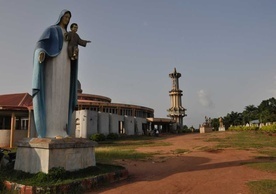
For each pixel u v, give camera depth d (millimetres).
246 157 18109
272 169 12719
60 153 9984
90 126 36500
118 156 18828
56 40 11133
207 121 71562
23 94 35000
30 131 28469
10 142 27922
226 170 13055
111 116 42062
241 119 89625
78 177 9750
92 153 11469
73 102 12070
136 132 49438
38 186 8516
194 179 11078
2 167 11375
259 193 8672
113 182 10547
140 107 54844
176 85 83625
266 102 84375
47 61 11047
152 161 16672
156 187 9766
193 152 21734
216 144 28391
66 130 11422
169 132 64188
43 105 10711
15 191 8680
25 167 10344
